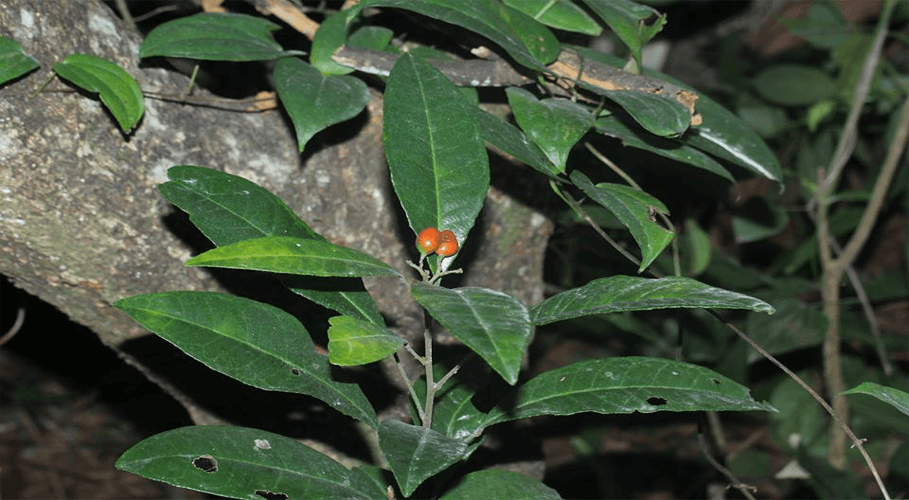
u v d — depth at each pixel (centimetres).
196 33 108
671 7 241
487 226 117
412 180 98
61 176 105
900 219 255
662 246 101
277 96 111
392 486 104
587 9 111
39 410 222
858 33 177
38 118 104
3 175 104
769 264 246
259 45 109
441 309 91
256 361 100
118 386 224
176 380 116
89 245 107
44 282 110
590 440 183
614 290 96
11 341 230
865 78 156
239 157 110
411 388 101
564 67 109
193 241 109
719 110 113
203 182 101
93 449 212
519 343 89
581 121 104
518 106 105
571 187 121
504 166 116
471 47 112
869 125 199
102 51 107
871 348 211
